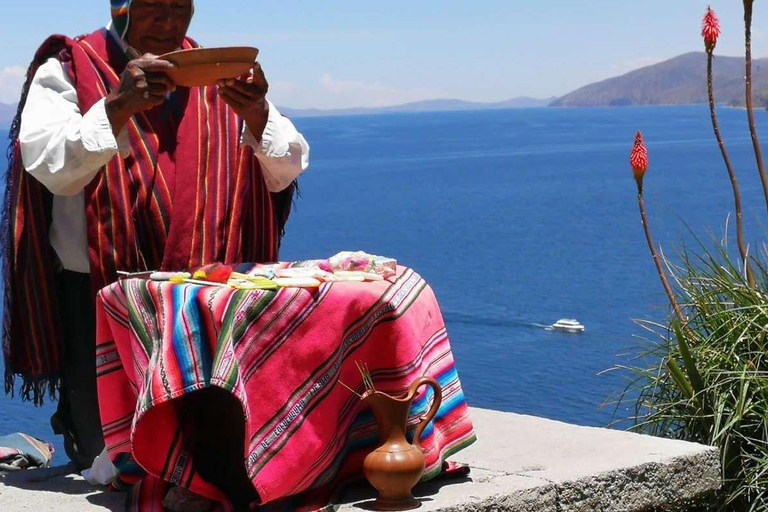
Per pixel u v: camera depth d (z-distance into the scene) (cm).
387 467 377
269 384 369
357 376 394
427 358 410
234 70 402
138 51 436
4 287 434
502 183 17625
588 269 7425
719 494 490
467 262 8244
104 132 394
